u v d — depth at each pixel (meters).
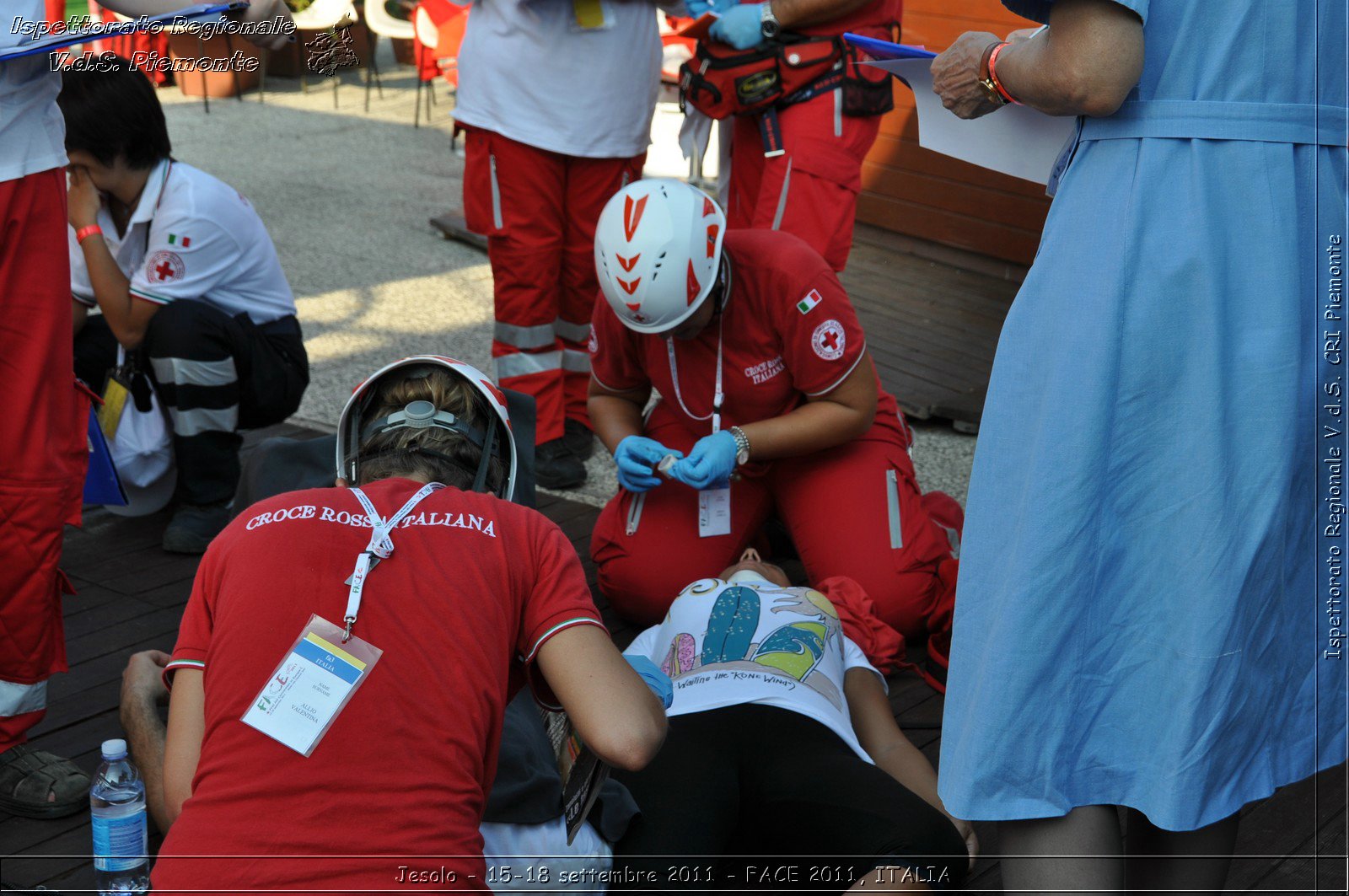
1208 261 1.73
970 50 1.95
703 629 2.72
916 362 5.29
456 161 8.88
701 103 4.26
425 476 1.84
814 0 3.97
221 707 1.58
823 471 3.41
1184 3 1.72
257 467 2.72
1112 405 1.77
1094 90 1.70
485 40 4.13
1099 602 1.81
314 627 1.59
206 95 9.97
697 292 3.09
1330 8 1.74
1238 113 1.73
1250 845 2.56
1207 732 1.76
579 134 4.15
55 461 2.54
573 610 1.72
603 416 3.56
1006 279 6.55
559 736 2.30
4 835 2.56
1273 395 1.74
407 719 1.56
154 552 3.81
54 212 2.49
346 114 10.21
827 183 4.19
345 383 5.07
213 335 3.72
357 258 6.71
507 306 4.33
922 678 3.20
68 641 3.28
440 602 1.63
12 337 2.46
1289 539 1.83
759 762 2.40
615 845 2.27
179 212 3.70
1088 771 1.84
